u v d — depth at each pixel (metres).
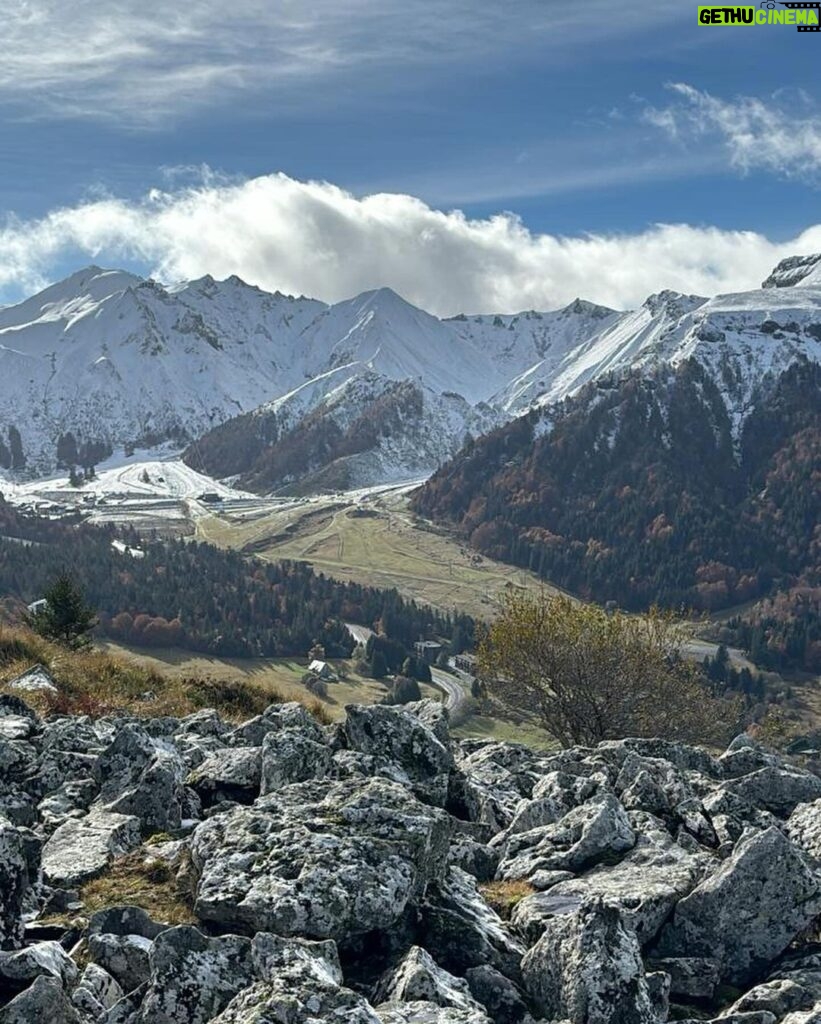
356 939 11.69
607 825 15.16
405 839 12.55
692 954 12.76
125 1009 9.81
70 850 13.97
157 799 15.60
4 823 11.23
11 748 17.48
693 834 16.33
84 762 17.52
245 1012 9.04
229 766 17.27
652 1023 10.40
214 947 10.27
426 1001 10.00
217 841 12.87
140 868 13.66
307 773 15.94
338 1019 8.91
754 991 11.55
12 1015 8.91
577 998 10.48
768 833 13.19
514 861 15.02
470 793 17.92
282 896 11.34
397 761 17.55
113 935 11.13
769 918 12.73
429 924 11.98
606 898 13.02
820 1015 10.38
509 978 11.47
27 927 11.60
